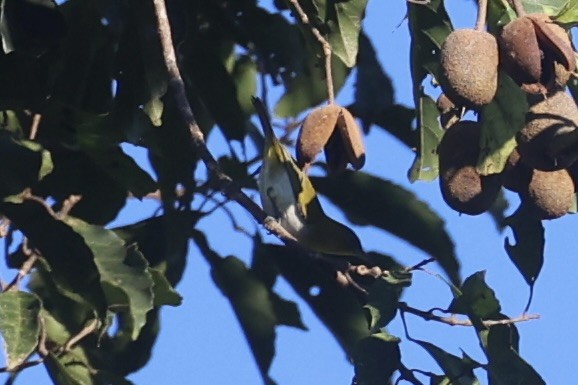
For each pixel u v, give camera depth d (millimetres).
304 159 11352
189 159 13547
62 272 11891
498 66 10359
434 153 12539
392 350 11711
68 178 13328
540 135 10469
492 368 11555
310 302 13500
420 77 12281
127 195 13531
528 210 11648
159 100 12758
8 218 11867
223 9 13914
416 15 12047
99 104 13133
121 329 13797
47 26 12141
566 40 10328
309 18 12438
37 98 12898
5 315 11516
